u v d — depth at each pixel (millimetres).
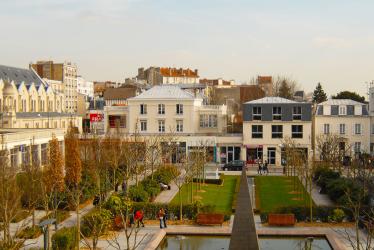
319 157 93188
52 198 50469
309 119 94062
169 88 104188
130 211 48406
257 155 95688
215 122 103625
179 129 100938
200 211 50219
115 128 100688
